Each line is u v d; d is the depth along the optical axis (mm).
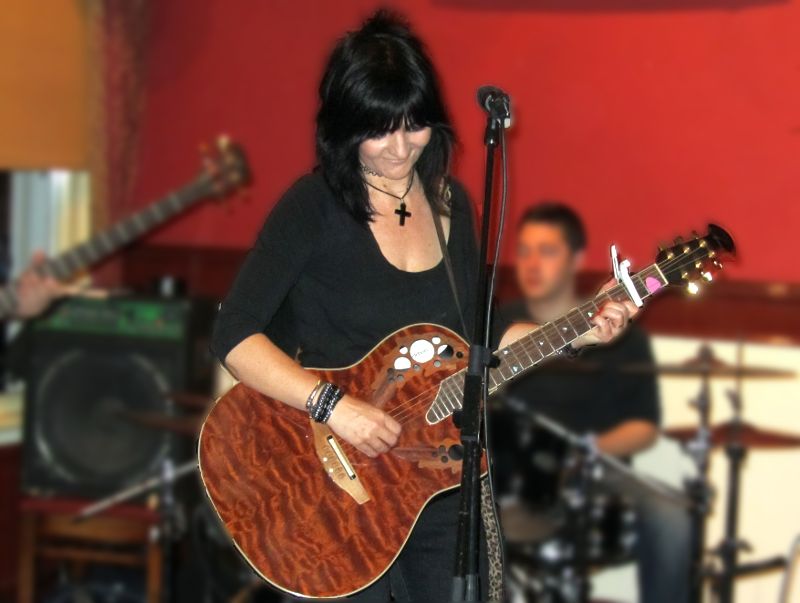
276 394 2559
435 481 2607
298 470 2631
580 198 5051
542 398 4645
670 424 4840
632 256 4965
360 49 2449
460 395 2631
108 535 4840
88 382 4848
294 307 2688
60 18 5477
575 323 2617
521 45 5125
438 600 2611
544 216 4523
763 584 4742
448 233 2707
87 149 5664
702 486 4371
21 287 4797
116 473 4812
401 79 2416
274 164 5629
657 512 4555
